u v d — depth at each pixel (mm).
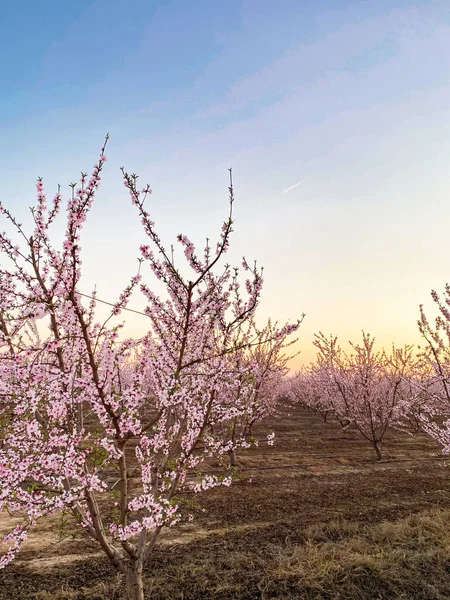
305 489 9008
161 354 4293
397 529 6289
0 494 3357
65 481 3771
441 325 9414
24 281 3541
